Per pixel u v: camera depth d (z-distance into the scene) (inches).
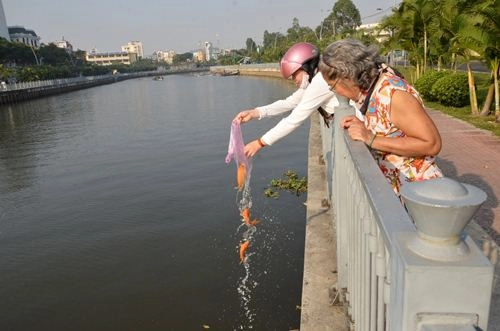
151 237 307.0
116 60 6732.3
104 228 334.3
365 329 67.2
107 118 1114.1
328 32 2965.1
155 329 200.4
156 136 770.8
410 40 781.9
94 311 220.5
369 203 52.4
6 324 215.3
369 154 69.0
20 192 461.1
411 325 32.0
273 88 1786.4
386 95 77.7
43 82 2428.6
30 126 1047.6
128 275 255.0
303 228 290.5
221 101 1370.6
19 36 4606.3
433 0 679.1
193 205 368.2
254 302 210.5
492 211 174.4
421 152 75.6
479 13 400.8
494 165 250.2
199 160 551.2
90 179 495.5
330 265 136.5
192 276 244.4
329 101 121.7
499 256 107.0
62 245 308.3
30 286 251.9
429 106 585.9
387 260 44.8
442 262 31.0
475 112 485.1
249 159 137.8
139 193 420.8
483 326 31.0
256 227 299.7
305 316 110.8
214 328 195.6
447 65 1096.8
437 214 30.2
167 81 3592.5
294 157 506.9
